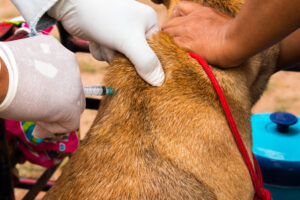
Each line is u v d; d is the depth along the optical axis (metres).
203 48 1.46
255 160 1.74
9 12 7.57
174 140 1.38
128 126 1.40
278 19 1.20
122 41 1.30
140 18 1.35
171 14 1.72
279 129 2.46
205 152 1.39
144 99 1.40
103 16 1.30
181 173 1.35
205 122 1.40
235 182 1.47
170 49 1.44
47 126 1.32
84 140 1.53
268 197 1.61
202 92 1.42
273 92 5.51
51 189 1.57
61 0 1.31
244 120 1.58
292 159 2.26
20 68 1.09
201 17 1.55
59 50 1.24
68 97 1.20
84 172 1.40
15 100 1.08
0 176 1.58
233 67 1.54
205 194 1.37
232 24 1.37
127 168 1.35
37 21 1.28
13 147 2.23
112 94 1.47
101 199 1.32
